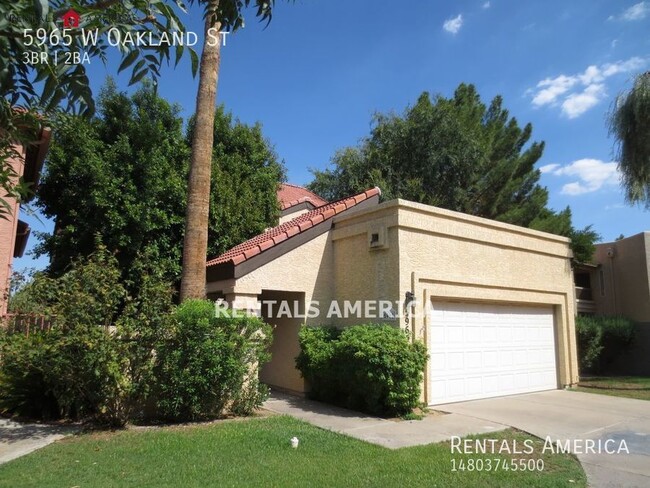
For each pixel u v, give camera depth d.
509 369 12.18
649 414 9.55
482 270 11.55
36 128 3.79
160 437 6.95
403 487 5.12
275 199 16.80
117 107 13.65
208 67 9.97
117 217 12.31
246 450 6.36
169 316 7.84
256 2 4.68
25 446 6.55
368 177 25.11
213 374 7.98
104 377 7.40
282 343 11.75
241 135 16.47
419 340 9.45
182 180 13.88
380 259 10.29
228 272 10.30
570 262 14.45
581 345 16.52
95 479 5.18
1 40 2.38
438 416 9.07
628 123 14.66
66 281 7.60
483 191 26.41
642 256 19.53
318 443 6.83
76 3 2.46
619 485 5.44
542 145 27.50
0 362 8.19
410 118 25.38
